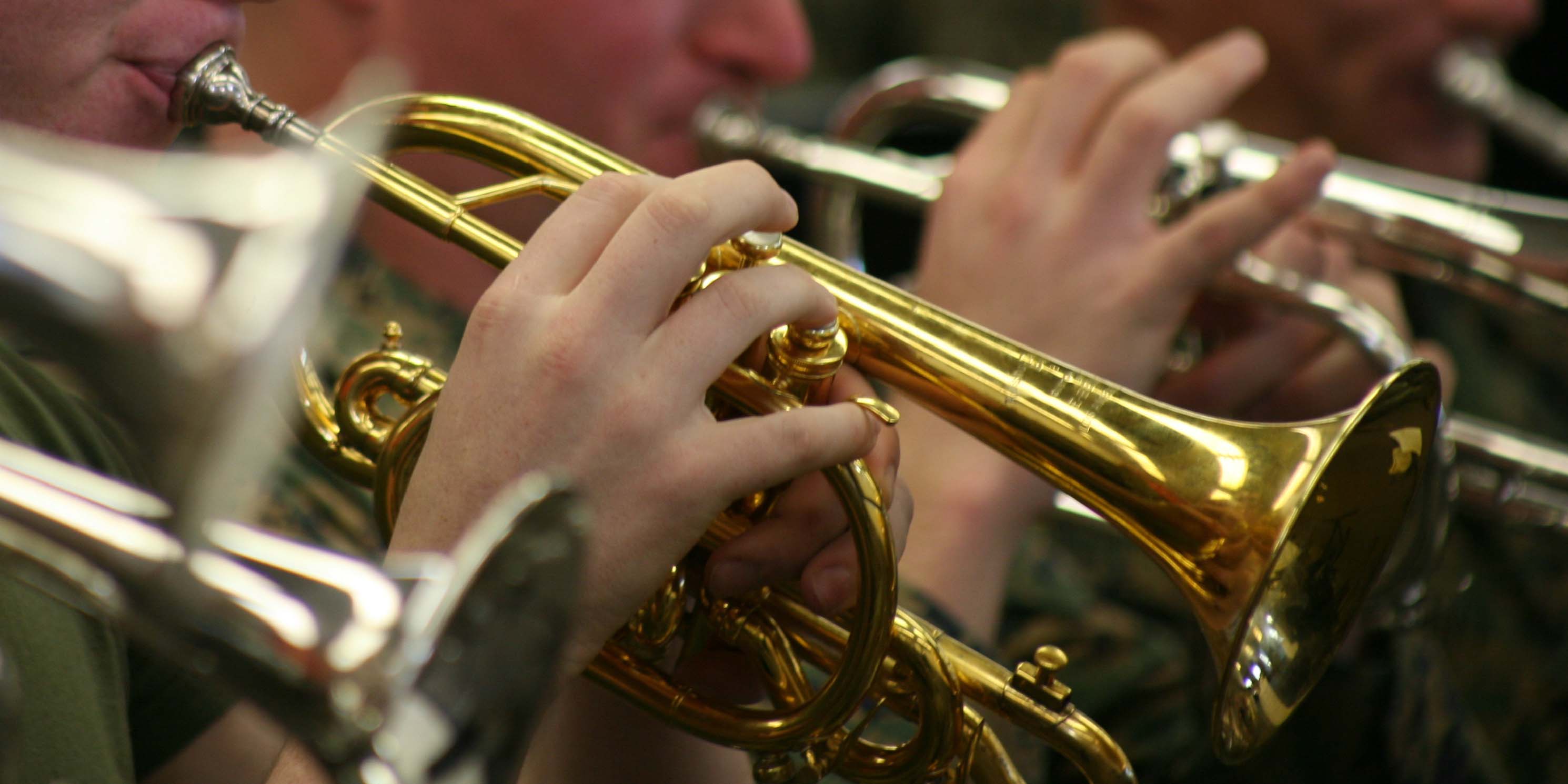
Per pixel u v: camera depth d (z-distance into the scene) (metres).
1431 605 5.89
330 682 1.47
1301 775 5.93
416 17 5.20
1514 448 6.12
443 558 1.69
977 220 5.20
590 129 5.50
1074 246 5.07
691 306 2.70
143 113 3.21
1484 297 6.10
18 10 2.91
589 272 2.67
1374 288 6.30
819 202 6.51
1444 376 6.27
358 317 4.81
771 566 3.05
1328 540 3.27
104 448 3.43
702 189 2.69
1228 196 5.04
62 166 1.14
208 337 1.10
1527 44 10.23
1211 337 6.01
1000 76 7.20
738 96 5.88
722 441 2.65
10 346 3.31
